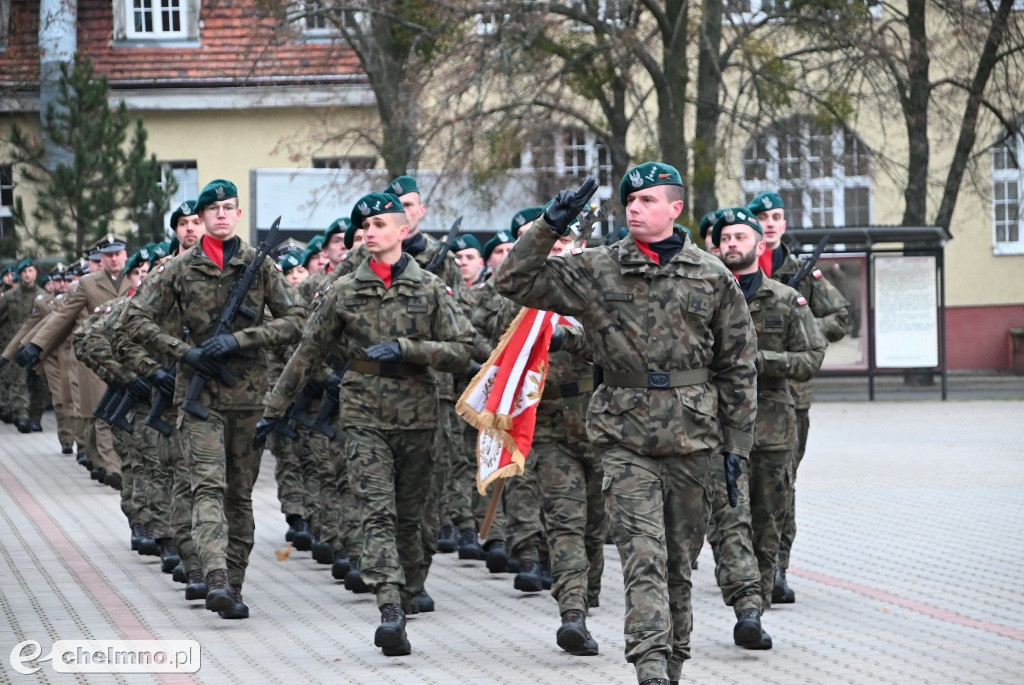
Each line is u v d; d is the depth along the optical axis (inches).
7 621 508.7
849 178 1712.6
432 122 1393.9
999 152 1894.7
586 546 493.0
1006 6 1659.7
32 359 875.4
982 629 491.2
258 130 1916.8
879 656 448.5
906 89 1553.9
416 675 422.3
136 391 633.0
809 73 1596.9
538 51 1421.0
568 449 469.7
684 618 376.8
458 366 478.9
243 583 603.5
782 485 505.0
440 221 1421.0
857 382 1836.9
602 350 373.7
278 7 1514.5
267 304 540.4
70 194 1517.0
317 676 420.5
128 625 501.4
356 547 573.3
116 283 887.1
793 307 505.4
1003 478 928.3
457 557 689.0
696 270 373.1
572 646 448.1
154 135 1918.1
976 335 2041.1
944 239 1494.8
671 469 372.2
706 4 1427.2
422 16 1403.8
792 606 540.1
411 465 480.4
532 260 361.7
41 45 1818.4
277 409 479.5
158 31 1932.8
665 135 1441.9
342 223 716.0
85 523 786.2
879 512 788.0
